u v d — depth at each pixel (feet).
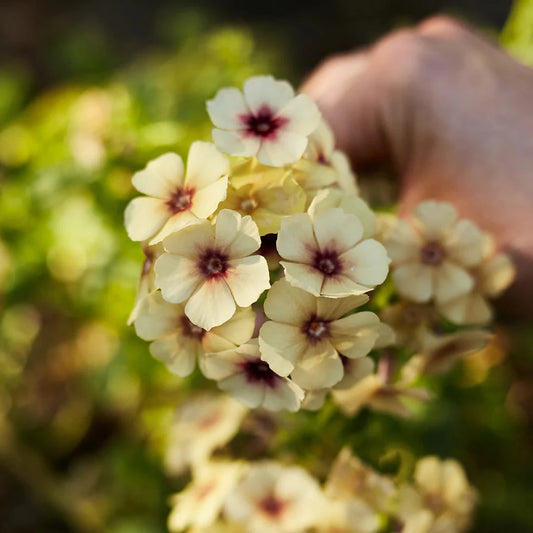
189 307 0.80
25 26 2.89
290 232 0.80
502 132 1.08
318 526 0.97
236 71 1.66
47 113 1.84
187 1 2.98
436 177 1.11
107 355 1.65
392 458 0.99
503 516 1.36
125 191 1.23
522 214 1.06
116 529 1.54
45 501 1.78
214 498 1.00
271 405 0.84
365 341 0.81
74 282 1.45
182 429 1.10
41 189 1.27
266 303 0.80
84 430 1.88
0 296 1.50
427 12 2.94
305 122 0.83
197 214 0.80
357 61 1.25
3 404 1.75
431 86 1.11
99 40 2.24
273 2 3.02
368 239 0.81
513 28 1.50
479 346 0.92
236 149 0.82
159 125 1.27
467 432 1.36
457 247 0.92
